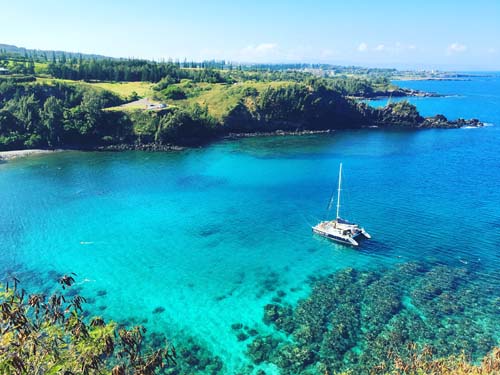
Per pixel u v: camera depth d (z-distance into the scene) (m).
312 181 107.69
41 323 18.77
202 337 45.47
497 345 42.22
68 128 146.12
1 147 138.12
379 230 73.81
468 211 82.31
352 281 56.56
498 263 60.38
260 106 186.75
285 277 58.56
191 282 57.41
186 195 96.50
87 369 16.95
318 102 194.88
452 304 49.88
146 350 42.84
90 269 61.03
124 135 154.25
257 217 82.44
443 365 33.66
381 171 116.06
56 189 99.38
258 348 43.28
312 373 39.34
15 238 71.44
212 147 154.38
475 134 175.75
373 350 42.12
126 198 93.81
